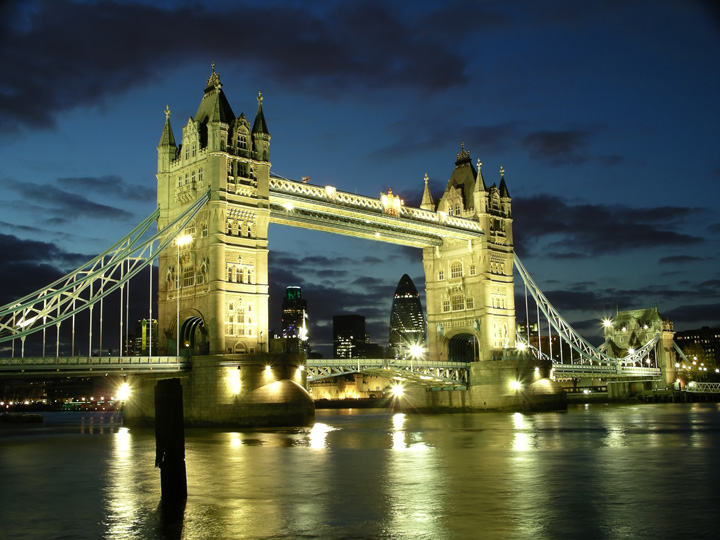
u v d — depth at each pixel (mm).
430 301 148375
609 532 32594
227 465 54844
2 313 83750
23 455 65250
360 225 124688
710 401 196625
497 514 36188
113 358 90500
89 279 91375
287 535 32625
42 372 84188
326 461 57094
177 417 41219
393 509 37594
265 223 105875
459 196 147875
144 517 36562
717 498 39938
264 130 107562
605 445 68062
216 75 108188
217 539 32250
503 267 146250
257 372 96938
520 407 135000
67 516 37219
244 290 102688
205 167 103000
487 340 140250
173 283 108000
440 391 147250
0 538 33062
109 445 75062
